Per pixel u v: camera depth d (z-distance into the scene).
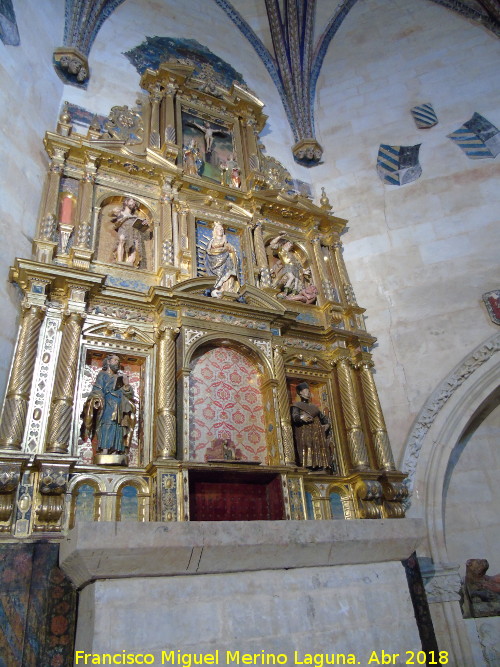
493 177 8.76
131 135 8.39
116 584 3.60
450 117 9.74
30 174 6.66
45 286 5.88
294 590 4.03
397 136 9.96
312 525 4.23
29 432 5.19
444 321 7.91
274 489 6.16
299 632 3.85
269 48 11.66
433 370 7.63
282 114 10.99
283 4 11.52
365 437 7.19
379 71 10.98
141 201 7.62
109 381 5.91
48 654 4.24
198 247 7.87
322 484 6.67
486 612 6.20
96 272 6.40
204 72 10.19
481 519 7.15
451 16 11.03
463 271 8.17
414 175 9.33
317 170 10.22
